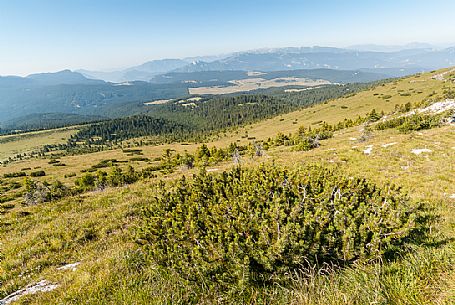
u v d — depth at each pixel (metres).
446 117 31.58
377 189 6.51
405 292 4.11
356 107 164.62
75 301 5.15
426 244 5.73
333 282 4.38
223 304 4.30
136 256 6.29
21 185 89.00
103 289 5.29
